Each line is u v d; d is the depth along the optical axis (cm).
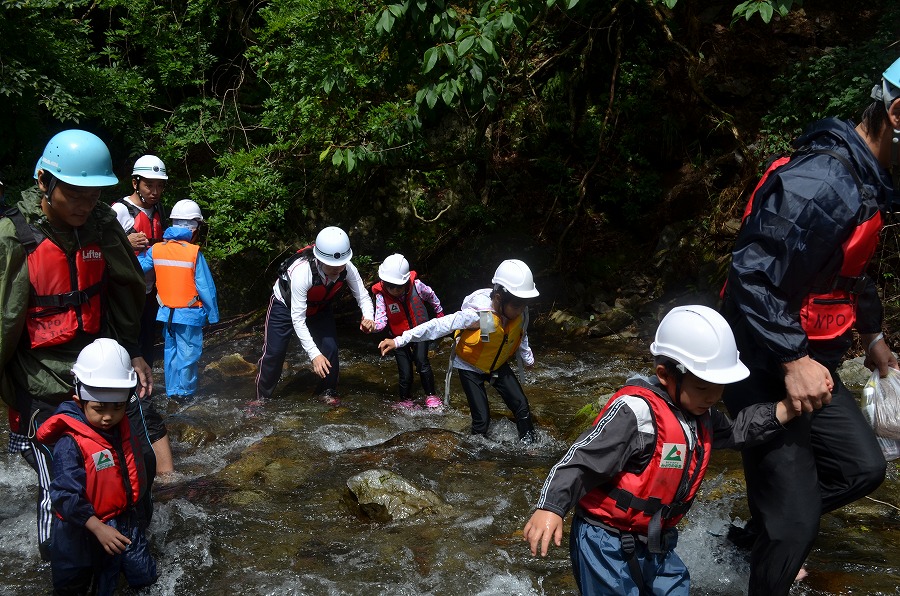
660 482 275
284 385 788
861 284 313
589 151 1107
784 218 290
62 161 350
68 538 340
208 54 1145
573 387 775
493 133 1121
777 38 1091
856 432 324
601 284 1038
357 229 1066
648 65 1120
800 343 287
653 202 1074
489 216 1070
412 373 720
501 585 384
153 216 680
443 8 723
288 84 1022
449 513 469
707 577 375
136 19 1112
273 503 490
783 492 307
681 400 277
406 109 910
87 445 343
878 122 302
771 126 1021
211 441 615
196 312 704
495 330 573
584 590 285
